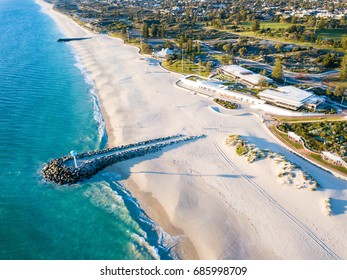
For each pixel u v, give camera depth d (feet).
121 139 252.83
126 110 303.68
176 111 298.97
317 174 203.41
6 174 209.46
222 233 165.48
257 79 348.18
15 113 293.84
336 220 169.37
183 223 172.76
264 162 212.84
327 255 151.64
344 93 318.86
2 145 241.14
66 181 201.98
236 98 322.96
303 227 166.30
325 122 260.42
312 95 300.40
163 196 192.24
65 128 270.87
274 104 298.35
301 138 240.53
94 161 217.77
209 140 248.52
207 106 308.60
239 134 253.24
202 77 380.37
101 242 160.66
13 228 168.45
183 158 226.79
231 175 206.69
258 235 163.32
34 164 221.05
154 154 232.32
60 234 165.48
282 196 186.19
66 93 350.43
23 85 368.68
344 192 188.34
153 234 166.30
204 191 194.49
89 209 181.98
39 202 187.21
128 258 151.43
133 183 204.33
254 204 182.39
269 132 255.29
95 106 317.01
